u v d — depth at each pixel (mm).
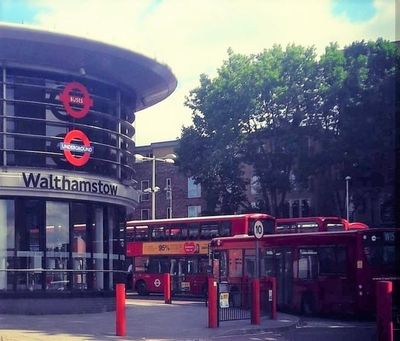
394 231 21203
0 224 21078
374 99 38375
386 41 39094
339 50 40469
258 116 41094
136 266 36531
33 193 21422
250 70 40656
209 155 41594
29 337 14602
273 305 20500
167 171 66688
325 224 27859
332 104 39750
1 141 21172
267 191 45000
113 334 15750
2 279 20938
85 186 22578
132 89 25859
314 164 40188
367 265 20984
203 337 15734
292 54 40562
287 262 23734
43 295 21312
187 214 64938
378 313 12477
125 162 25141
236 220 31297
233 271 26375
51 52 21781
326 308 21984
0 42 20828
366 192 43438
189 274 33656
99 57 22609
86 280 22734
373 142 38531
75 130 22562
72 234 22406
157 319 20234
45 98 22172
